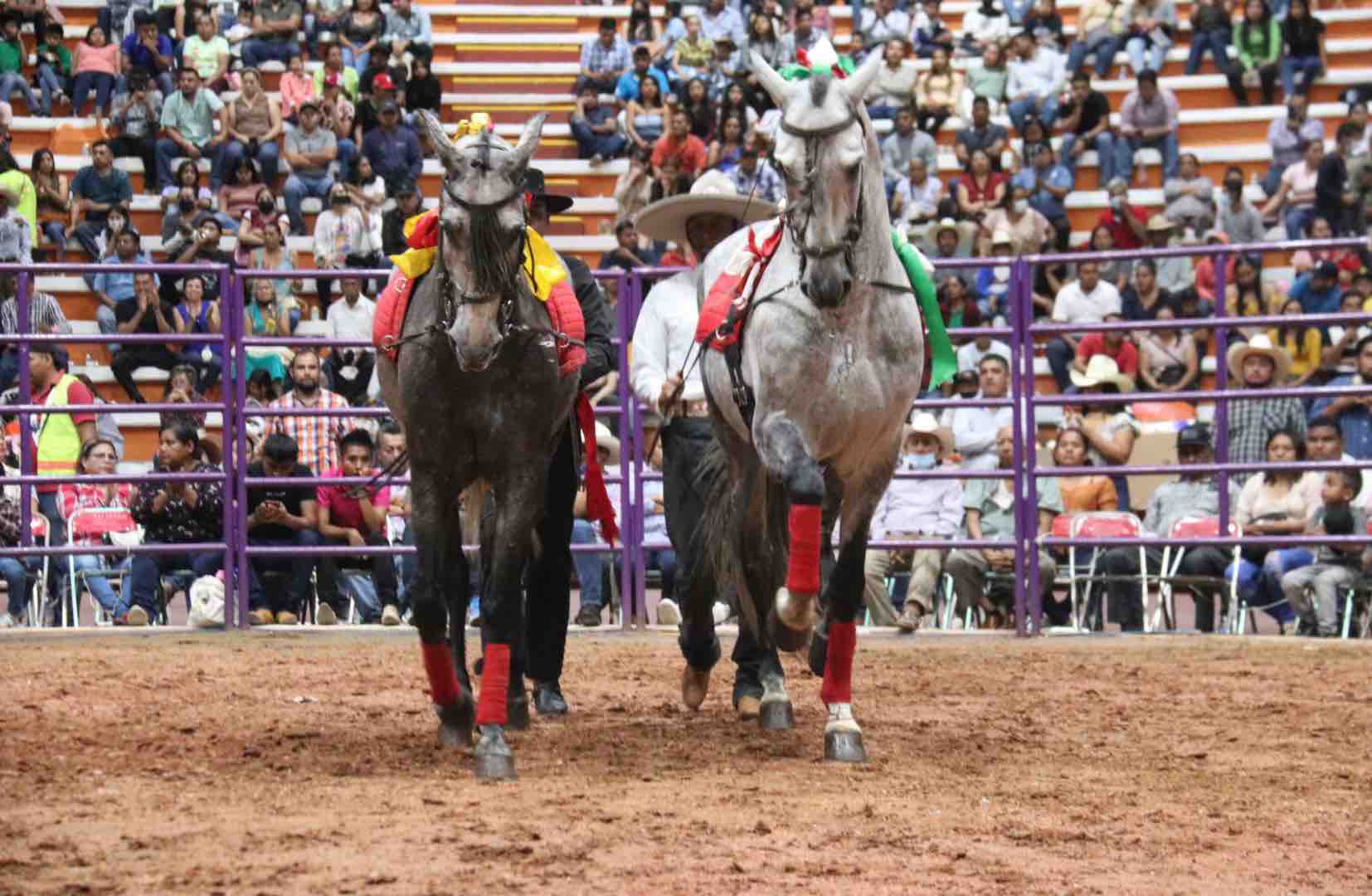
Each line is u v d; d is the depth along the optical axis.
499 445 8.66
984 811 7.68
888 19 28.00
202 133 25.62
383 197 24.28
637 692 11.77
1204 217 25.03
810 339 8.79
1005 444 16.59
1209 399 15.03
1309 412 17.66
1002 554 16.36
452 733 9.30
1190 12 29.56
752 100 26.23
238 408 15.45
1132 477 18.45
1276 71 27.50
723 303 9.37
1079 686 12.19
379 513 16.06
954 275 21.58
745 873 6.39
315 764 8.73
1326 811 7.81
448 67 28.73
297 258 24.41
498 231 8.12
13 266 15.45
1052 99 26.78
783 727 10.03
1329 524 15.48
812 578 8.52
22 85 26.44
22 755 8.90
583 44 27.92
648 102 26.80
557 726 10.22
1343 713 10.91
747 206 11.04
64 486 16.47
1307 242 15.20
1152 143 26.44
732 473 9.85
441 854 6.62
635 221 11.45
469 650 13.86
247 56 26.86
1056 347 21.44
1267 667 13.24
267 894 6.00
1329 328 21.09
